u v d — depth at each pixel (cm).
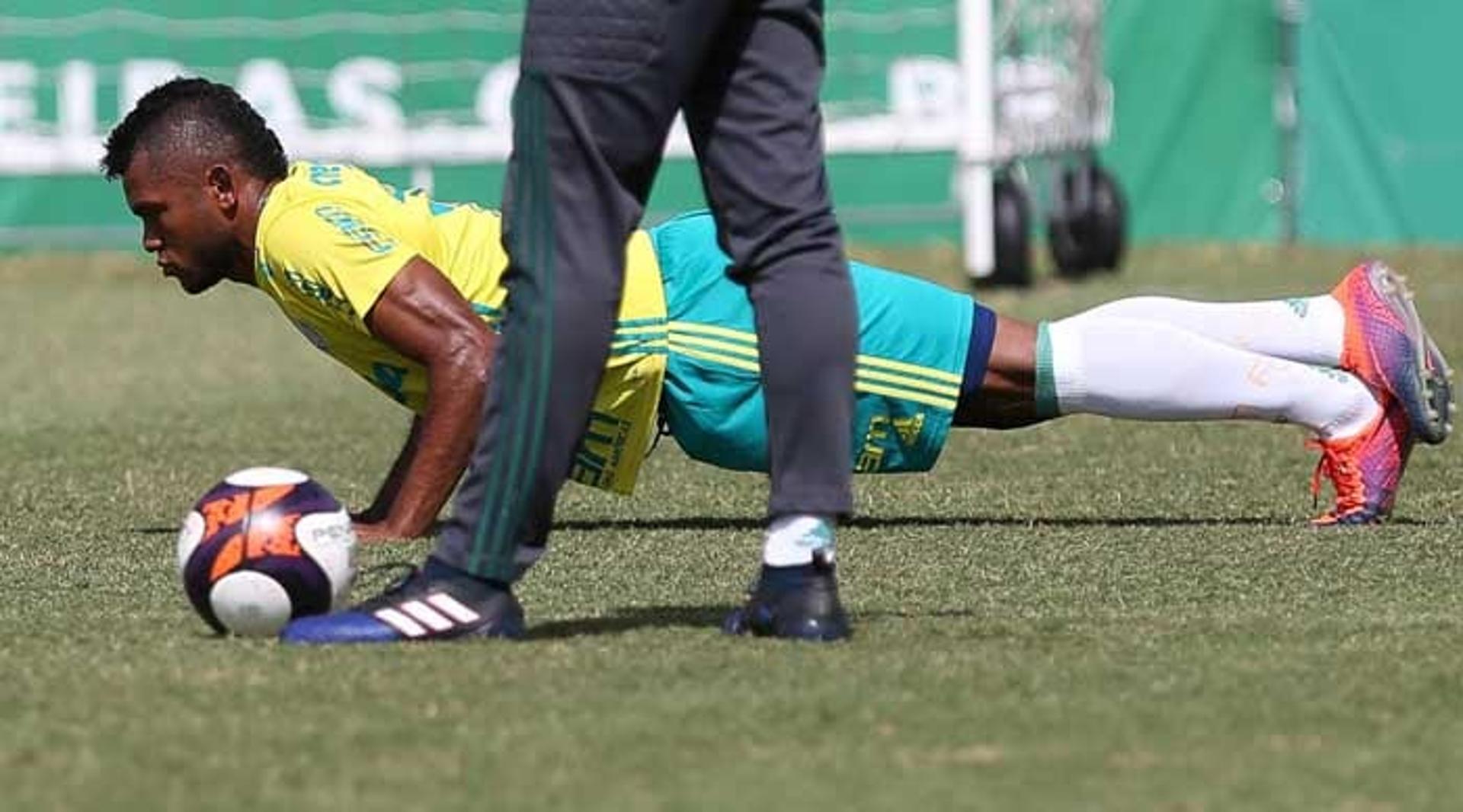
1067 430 2555
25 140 4672
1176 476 2172
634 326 1698
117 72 5000
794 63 1266
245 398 3075
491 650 1263
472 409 1678
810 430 1278
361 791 987
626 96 1245
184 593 1504
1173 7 5344
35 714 1130
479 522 1284
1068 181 4719
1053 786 992
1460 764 1027
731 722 1097
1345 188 5391
